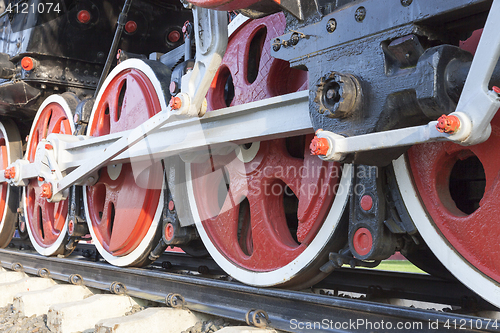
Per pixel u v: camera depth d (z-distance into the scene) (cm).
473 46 149
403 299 246
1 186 497
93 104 345
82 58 418
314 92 148
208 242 241
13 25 425
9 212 483
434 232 149
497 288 132
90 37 412
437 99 120
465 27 130
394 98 131
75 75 421
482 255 137
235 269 220
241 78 218
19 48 406
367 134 131
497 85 120
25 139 502
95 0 398
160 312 224
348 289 277
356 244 166
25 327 267
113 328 210
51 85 418
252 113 191
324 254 181
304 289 212
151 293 265
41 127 423
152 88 279
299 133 174
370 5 136
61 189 319
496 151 133
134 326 214
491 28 110
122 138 253
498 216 133
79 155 319
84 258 379
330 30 147
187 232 260
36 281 348
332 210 179
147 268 305
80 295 309
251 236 237
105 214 321
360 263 176
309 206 184
